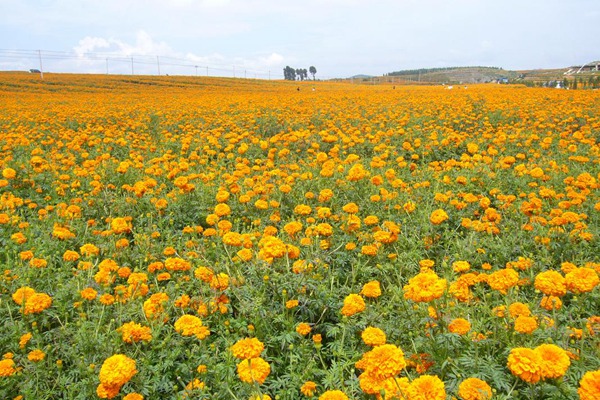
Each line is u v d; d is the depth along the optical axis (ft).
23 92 137.08
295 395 9.66
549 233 16.75
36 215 23.34
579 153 31.78
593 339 9.96
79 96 118.11
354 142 37.52
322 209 17.51
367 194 22.99
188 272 15.37
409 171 28.94
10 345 11.63
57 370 10.90
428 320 10.18
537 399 8.25
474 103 64.95
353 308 10.24
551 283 9.96
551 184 24.90
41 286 14.58
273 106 70.64
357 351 10.59
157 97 110.93
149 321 11.46
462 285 11.82
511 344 9.54
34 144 42.83
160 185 26.37
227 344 10.78
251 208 21.67
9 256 16.98
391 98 83.71
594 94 77.30
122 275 14.47
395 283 14.93
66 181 28.30
